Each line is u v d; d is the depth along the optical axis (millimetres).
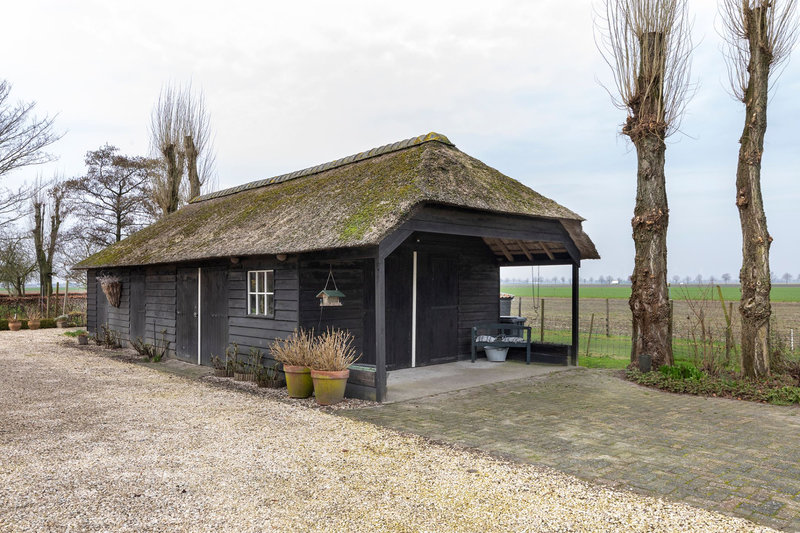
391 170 9609
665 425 6527
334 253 8281
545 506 3982
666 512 3883
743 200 9406
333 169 12547
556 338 17375
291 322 9156
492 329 12688
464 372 10547
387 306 10664
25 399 8016
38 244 26688
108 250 16984
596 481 4535
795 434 6148
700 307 10422
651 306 10383
